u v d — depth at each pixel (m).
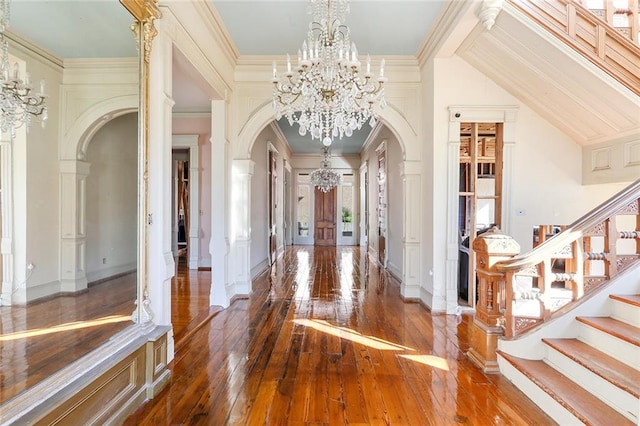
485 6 3.15
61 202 2.14
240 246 4.98
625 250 4.37
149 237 2.58
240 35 4.15
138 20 2.46
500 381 2.58
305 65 3.01
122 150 2.47
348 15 3.70
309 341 3.32
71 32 2.14
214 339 3.36
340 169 12.10
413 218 4.90
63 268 2.11
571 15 3.22
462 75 4.31
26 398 1.56
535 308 2.71
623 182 3.80
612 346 2.25
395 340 3.38
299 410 2.19
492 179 5.79
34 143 2.00
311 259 8.80
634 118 3.43
